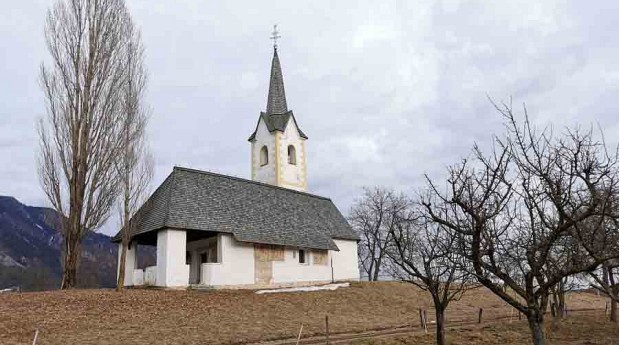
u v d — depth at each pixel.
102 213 27.52
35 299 21.05
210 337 16.58
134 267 29.41
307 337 17.64
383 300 29.89
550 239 9.16
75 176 27.12
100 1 29.59
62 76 28.20
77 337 15.63
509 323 23.23
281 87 49.31
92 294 22.78
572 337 19.17
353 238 39.34
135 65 34.56
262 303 24.11
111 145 28.00
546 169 9.39
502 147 23.88
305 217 36.75
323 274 34.94
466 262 13.91
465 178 13.75
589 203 9.20
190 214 27.98
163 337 16.20
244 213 31.56
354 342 16.36
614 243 9.77
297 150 47.16
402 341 16.97
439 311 14.51
